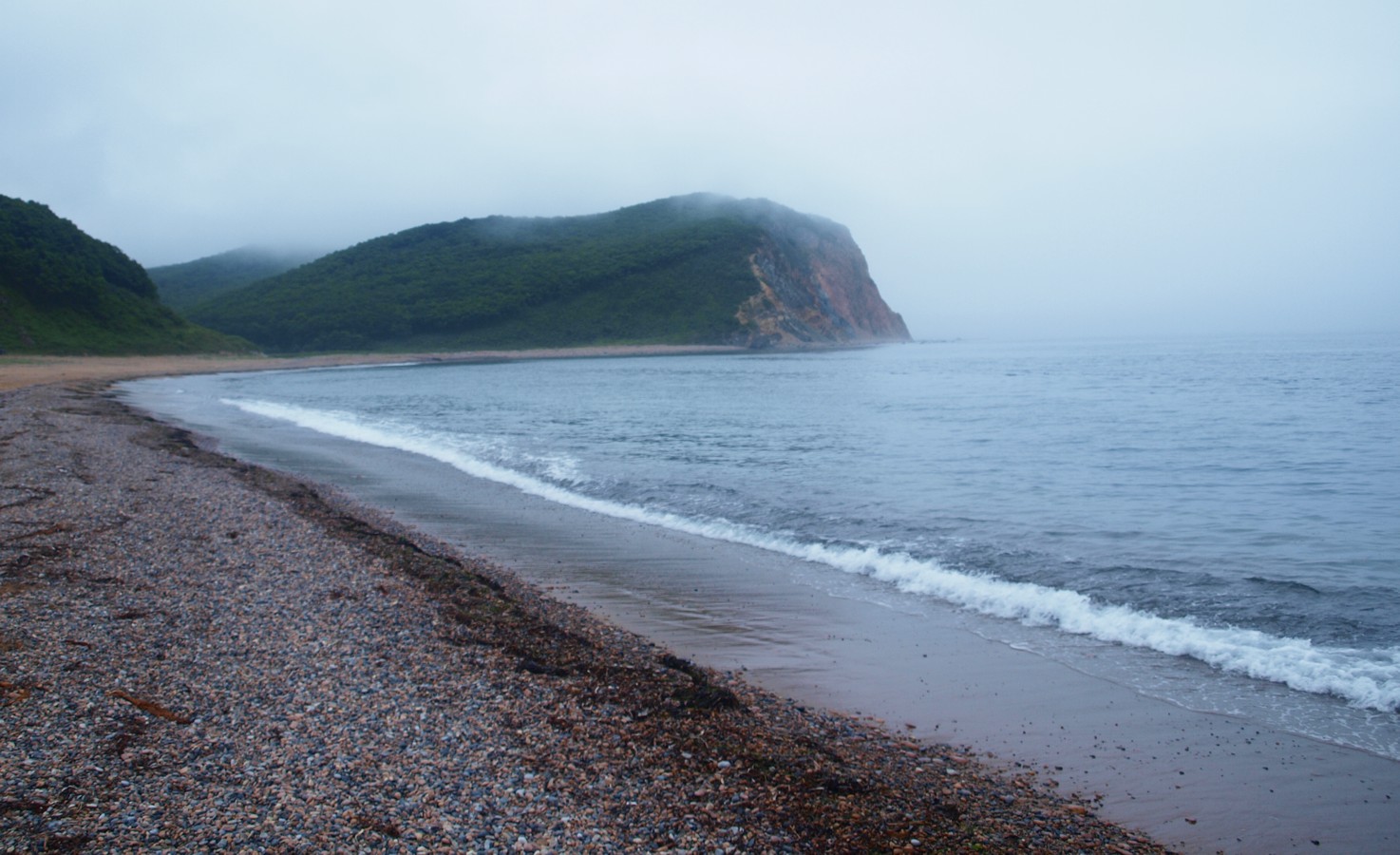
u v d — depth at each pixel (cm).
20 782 505
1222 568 1160
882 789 573
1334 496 1705
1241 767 621
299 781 528
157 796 500
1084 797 579
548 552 1297
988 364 8969
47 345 7062
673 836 495
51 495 1449
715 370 8194
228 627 832
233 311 13788
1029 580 1102
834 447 2541
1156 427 3003
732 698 712
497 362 10919
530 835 484
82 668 692
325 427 3125
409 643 816
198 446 2350
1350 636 879
